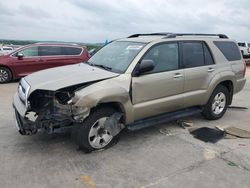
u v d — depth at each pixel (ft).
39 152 13.82
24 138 15.47
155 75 15.29
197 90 17.80
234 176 11.98
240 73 20.68
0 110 21.24
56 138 15.48
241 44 94.68
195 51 17.76
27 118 12.89
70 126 13.25
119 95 13.62
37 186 10.93
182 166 12.78
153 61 14.99
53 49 38.34
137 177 11.76
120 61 15.38
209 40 18.85
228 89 20.34
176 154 14.02
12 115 19.86
